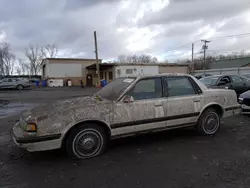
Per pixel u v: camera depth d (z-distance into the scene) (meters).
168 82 3.93
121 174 2.71
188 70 32.16
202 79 9.91
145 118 3.57
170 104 3.80
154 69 28.92
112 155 3.37
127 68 27.30
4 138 4.47
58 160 3.20
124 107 3.40
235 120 5.78
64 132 3.00
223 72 32.97
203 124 4.26
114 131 3.35
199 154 3.35
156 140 4.12
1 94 17.56
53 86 30.67
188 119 4.04
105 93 3.94
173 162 3.06
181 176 2.62
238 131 4.68
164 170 2.81
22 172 2.82
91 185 2.45
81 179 2.60
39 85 33.53
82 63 32.97
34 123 2.87
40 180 2.59
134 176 2.65
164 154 3.38
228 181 2.48
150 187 2.38
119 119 3.36
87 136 3.21
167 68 30.23
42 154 3.44
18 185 2.47
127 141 4.08
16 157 3.35
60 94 16.94
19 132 2.97
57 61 31.70
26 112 3.38
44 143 2.90
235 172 2.71
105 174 2.72
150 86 3.75
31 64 57.31
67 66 32.25
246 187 2.34
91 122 3.22
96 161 3.14
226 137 4.25
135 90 3.60
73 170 2.85
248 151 3.45
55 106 3.34
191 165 2.95
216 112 4.44
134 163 3.05
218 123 4.47
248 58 44.91
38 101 12.20
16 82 23.58
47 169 2.90
